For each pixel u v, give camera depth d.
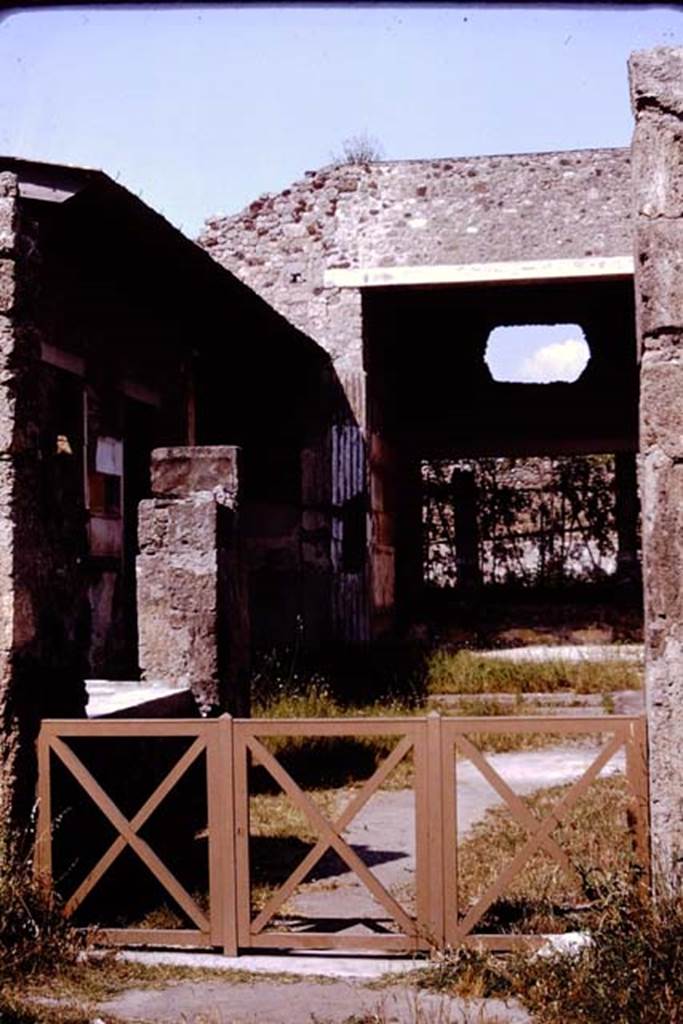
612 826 7.56
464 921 5.16
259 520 18.36
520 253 18.12
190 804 8.16
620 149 18.06
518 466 26.69
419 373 22.94
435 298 21.83
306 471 18.33
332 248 18.50
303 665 16.28
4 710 5.48
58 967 5.12
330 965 5.21
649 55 5.38
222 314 15.30
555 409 22.66
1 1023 4.48
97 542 12.56
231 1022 4.55
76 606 6.25
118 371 13.41
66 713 6.06
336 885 6.75
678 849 5.09
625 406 22.42
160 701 7.75
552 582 26.28
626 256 17.92
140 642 9.06
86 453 12.31
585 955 4.82
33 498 5.79
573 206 18.06
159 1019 4.60
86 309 12.49
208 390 18.61
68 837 5.91
